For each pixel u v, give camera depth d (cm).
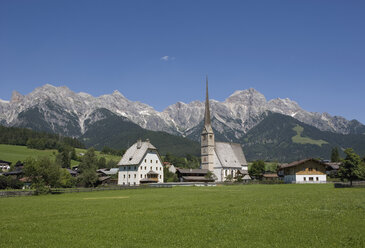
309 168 13288
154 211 4181
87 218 3712
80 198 6712
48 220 3634
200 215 3778
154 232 2902
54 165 9519
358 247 2333
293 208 4191
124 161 15150
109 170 19525
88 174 12012
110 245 2494
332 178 14175
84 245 2509
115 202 5553
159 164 15062
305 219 3369
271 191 7838
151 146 14925
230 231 2888
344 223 3123
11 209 4769
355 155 9556
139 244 2505
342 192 6831
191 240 2600
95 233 2906
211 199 5781
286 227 2991
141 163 14375
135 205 4969
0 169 17812
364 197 5481
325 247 2347
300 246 2381
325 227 2959
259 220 3372
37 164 8962
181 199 5888
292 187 9681
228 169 17825
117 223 3350
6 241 2672
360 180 10912
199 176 16925
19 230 3112
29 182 10850
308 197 5750
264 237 2658
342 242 2455
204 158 18200
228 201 5328
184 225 3181
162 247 2409
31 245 2545
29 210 4609
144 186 10106
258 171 18325
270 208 4244
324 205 4400
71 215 3978
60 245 2523
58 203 5572
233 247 2378
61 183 11181
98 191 9181
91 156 15725
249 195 6600
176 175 16688
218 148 18412
